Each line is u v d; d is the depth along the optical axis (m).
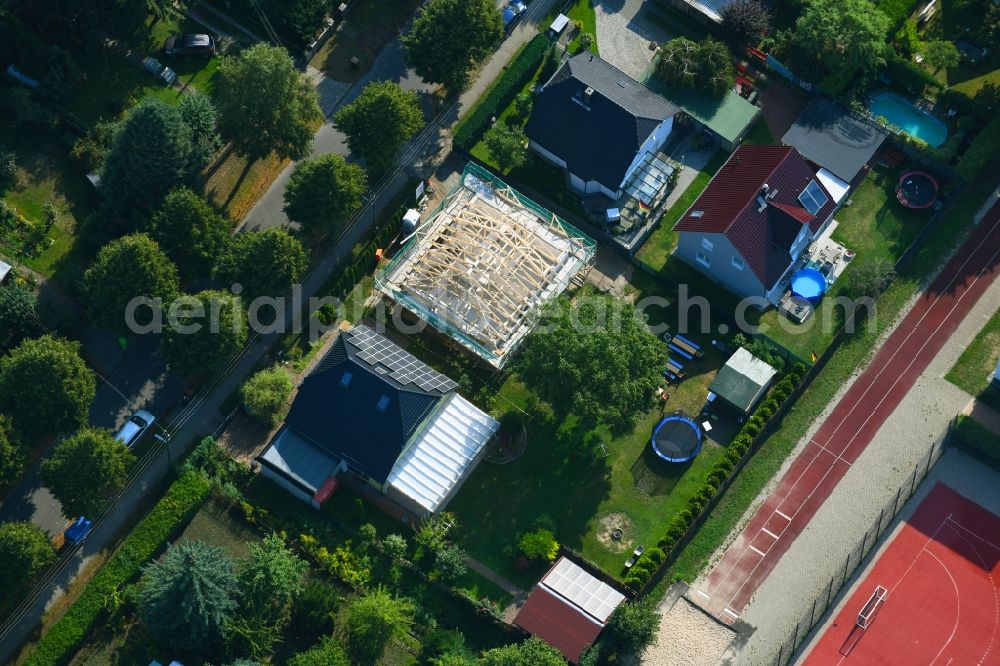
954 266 148.62
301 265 142.12
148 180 143.12
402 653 129.12
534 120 151.62
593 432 140.38
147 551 131.12
